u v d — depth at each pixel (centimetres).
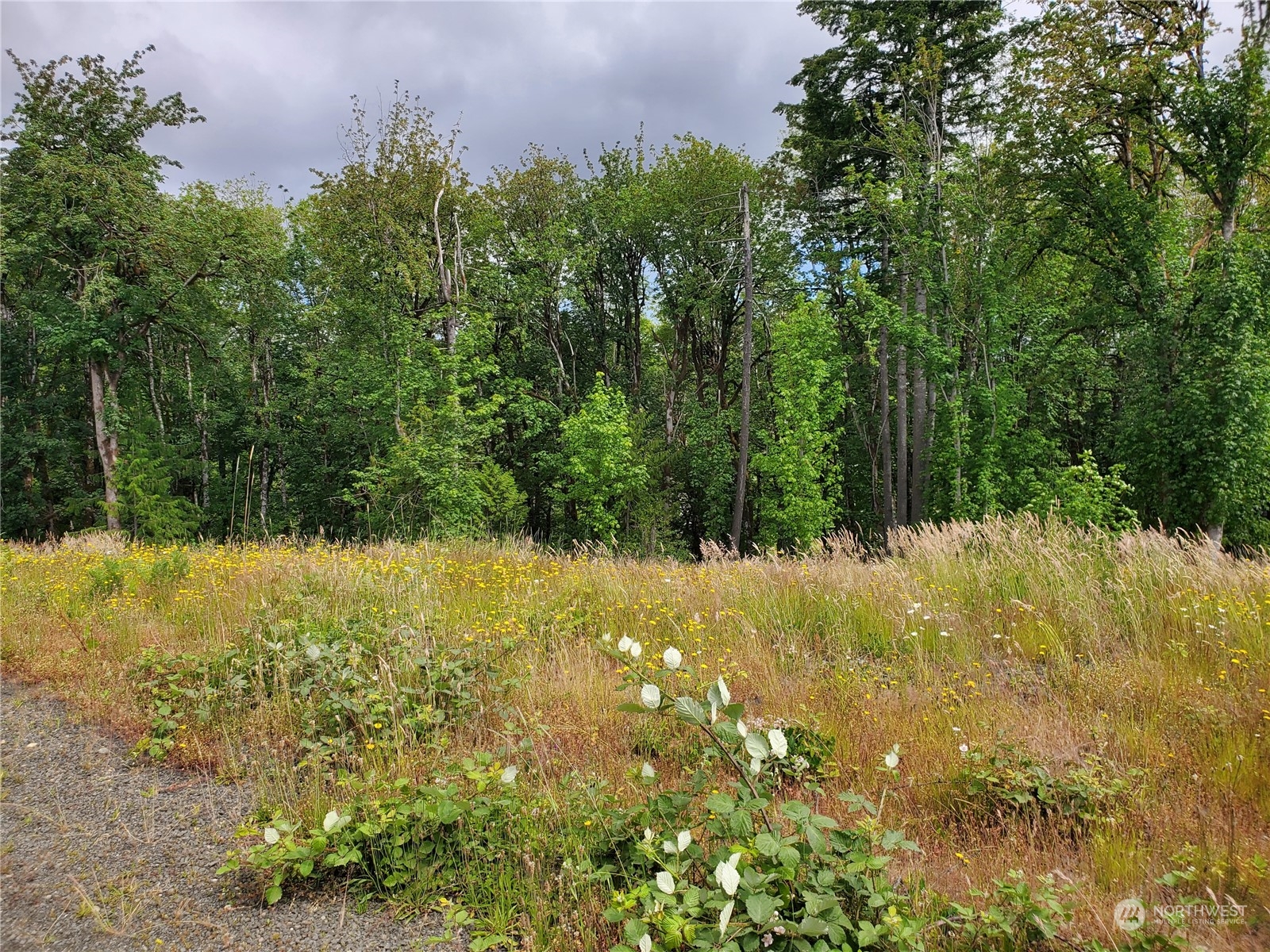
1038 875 271
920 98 2316
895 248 2222
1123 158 1891
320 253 2334
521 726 423
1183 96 1658
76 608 701
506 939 244
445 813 288
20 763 396
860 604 683
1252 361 1574
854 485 2967
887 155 2450
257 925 261
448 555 975
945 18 2333
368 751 383
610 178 3136
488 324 2222
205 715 428
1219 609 574
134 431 2488
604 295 3278
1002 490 1922
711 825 246
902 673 528
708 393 2967
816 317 2408
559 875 271
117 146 2362
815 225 2741
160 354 2736
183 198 2548
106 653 566
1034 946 228
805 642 615
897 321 2070
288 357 3275
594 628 642
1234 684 478
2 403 2661
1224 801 330
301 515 3081
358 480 2667
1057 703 461
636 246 3066
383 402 2112
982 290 1920
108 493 2447
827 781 370
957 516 1897
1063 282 2103
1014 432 2039
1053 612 636
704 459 2730
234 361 3175
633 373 3284
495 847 296
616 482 2328
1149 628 598
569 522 2781
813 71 2520
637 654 275
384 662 458
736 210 2541
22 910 269
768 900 199
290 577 760
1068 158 1836
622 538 2392
